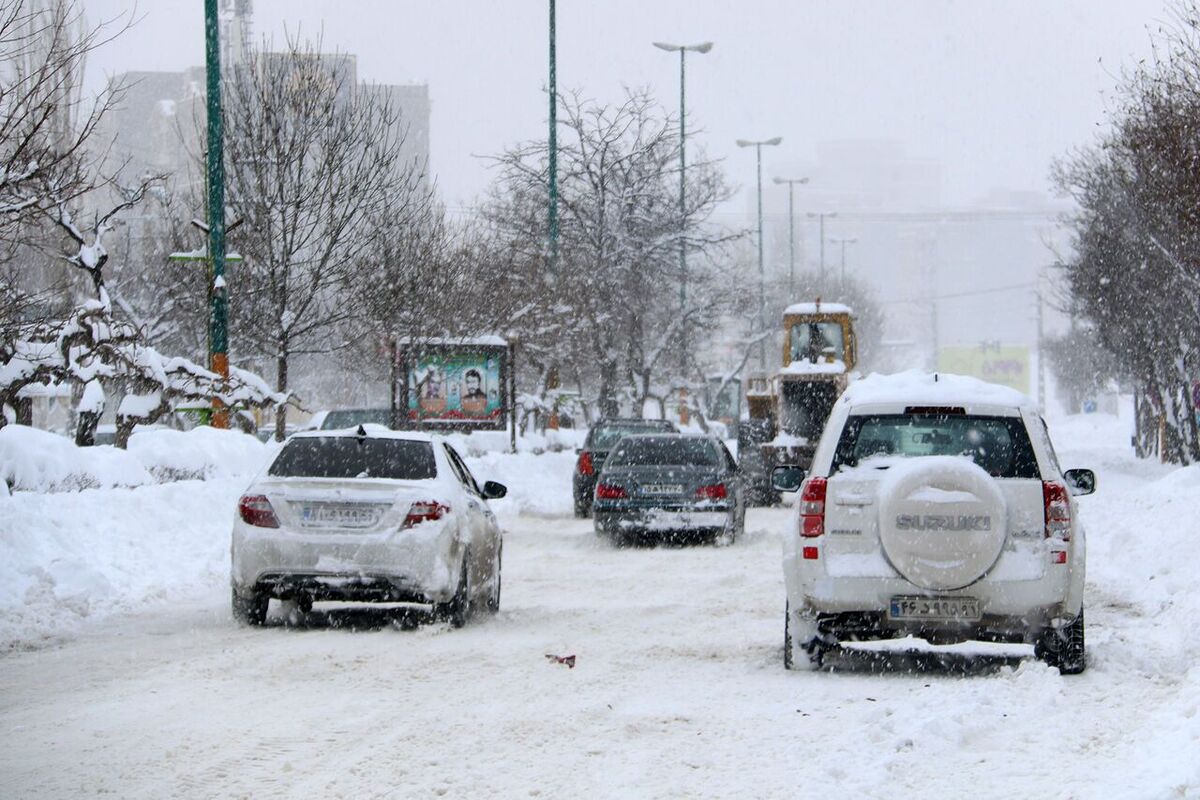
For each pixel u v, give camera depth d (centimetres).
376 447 2206
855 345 5416
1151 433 7644
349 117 4738
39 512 2595
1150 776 1124
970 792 1131
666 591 2633
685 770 1209
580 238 6669
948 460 1630
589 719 1423
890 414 1695
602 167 6725
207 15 3734
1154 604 2323
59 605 2209
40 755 1266
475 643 1955
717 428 9338
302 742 1315
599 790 1142
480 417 5166
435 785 1156
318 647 1906
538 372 7006
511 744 1309
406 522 2073
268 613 2269
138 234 6956
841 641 1736
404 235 4969
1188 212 4281
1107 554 3038
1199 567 2616
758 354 12200
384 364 5684
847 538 1656
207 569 2741
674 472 3578
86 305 3472
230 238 4612
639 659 1816
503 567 3092
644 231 6794
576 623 2189
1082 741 1309
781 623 2180
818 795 1118
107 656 1827
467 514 2195
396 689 1593
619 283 6650
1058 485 1656
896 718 1407
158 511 2902
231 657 1809
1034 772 1196
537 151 6781
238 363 5159
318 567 2056
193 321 5353
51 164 2556
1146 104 4553
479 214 6688
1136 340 6162
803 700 1532
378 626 2156
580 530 4034
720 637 2025
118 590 2430
